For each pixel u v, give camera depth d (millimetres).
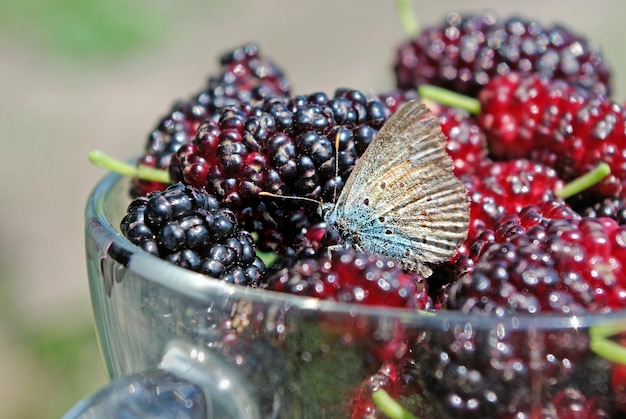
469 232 192
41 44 767
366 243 190
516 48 227
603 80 233
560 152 205
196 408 160
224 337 162
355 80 712
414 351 158
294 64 747
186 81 729
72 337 465
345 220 188
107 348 181
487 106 210
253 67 218
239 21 827
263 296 160
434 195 186
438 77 229
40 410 425
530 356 156
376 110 193
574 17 724
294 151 187
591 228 174
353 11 844
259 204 189
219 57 221
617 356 156
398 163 187
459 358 157
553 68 227
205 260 180
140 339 170
